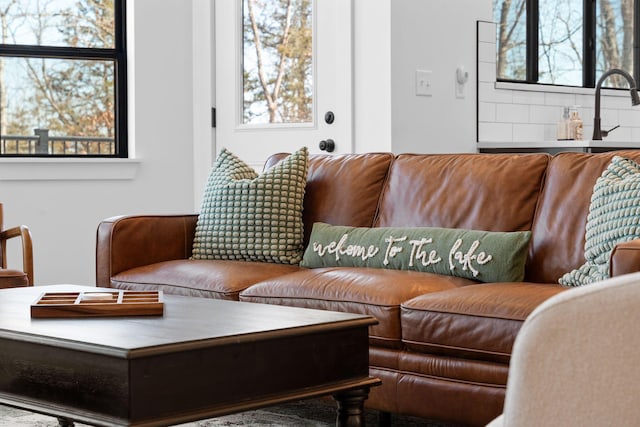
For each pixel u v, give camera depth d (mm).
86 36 5250
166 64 5266
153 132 5254
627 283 888
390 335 2730
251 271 3291
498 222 3146
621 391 889
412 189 3439
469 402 2564
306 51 4867
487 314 2504
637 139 6395
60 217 5066
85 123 5250
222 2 5145
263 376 1937
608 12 6375
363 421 2119
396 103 4582
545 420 903
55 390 1905
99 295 2361
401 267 3154
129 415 1750
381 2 4586
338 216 3594
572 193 3012
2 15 5090
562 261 2945
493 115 5375
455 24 4883
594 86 6250
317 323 2047
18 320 2129
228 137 5145
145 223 3680
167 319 2113
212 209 3697
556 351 891
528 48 5883
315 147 4840
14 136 5109
